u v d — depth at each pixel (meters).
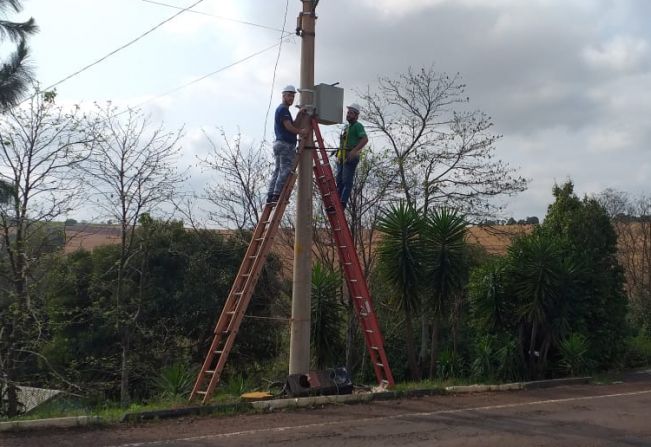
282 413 9.27
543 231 17.17
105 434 7.76
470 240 21.17
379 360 12.35
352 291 12.00
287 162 11.20
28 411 13.04
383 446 7.36
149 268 23.00
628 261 32.25
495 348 14.80
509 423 8.84
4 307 14.52
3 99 12.09
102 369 19.25
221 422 8.57
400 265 13.68
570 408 10.13
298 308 11.43
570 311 15.16
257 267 10.59
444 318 14.91
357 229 20.38
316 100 11.76
